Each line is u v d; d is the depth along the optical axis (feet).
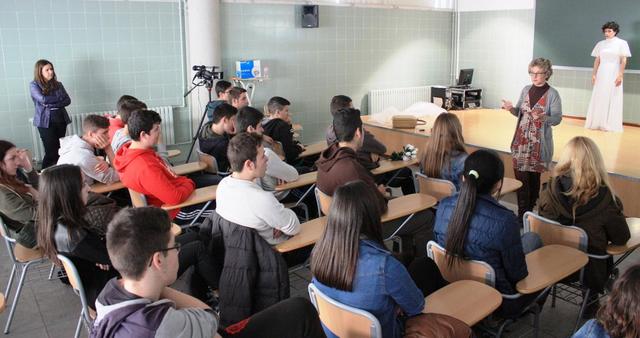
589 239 8.98
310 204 13.93
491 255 7.62
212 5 21.91
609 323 4.94
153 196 10.78
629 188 15.35
